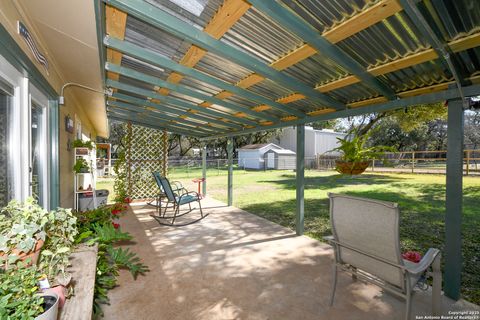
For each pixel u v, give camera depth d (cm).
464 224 435
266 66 235
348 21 161
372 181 1020
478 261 304
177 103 408
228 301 226
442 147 1930
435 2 140
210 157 2691
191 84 335
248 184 1062
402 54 194
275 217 529
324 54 193
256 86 311
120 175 675
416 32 169
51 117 297
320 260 312
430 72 218
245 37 208
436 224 445
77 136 514
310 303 223
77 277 148
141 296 233
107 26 203
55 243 144
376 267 182
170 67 253
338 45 194
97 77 315
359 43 189
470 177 1017
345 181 1038
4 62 167
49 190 289
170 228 446
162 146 728
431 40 157
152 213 555
